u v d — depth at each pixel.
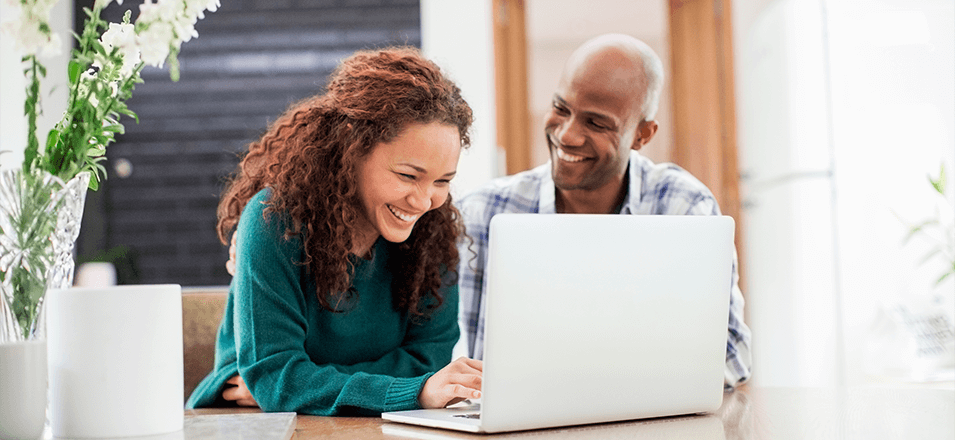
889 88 3.49
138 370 0.93
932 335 2.97
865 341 3.27
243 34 4.82
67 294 0.92
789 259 3.66
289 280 1.27
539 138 3.94
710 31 3.89
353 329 1.36
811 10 3.55
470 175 4.07
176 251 4.81
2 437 0.88
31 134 0.92
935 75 3.48
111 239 4.79
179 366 0.97
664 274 1.07
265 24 4.82
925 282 3.39
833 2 3.52
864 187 3.48
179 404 0.97
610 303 1.02
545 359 0.98
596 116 1.87
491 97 4.00
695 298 1.10
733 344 1.72
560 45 3.96
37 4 0.89
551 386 0.99
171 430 0.95
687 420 1.10
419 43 4.79
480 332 2.03
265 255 1.25
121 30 1.01
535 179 2.06
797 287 3.60
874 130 3.49
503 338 0.95
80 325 0.92
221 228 1.49
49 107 4.07
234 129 4.83
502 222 0.94
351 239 1.30
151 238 4.80
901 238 3.43
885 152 3.48
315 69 4.83
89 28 0.94
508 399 0.97
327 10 4.83
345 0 4.82
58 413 0.93
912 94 3.49
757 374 3.90
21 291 0.91
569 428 1.03
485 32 4.20
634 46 1.89
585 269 1.00
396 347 1.44
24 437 0.89
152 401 0.94
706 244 1.10
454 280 1.49
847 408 1.19
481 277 2.04
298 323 1.26
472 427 0.97
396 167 1.25
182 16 0.94
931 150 3.46
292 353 1.22
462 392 1.10
